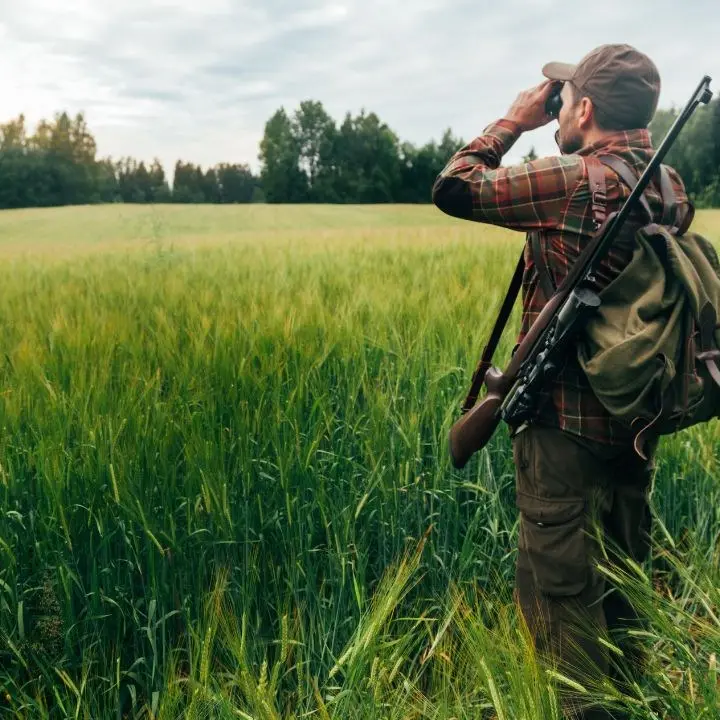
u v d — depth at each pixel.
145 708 2.28
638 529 2.07
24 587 2.39
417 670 2.38
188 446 2.56
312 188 97.81
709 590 1.83
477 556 2.77
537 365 1.82
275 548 2.66
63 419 2.64
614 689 1.73
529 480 1.94
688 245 1.75
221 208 49.09
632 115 1.81
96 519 2.36
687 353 1.67
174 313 4.17
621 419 1.70
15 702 2.20
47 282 7.12
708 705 1.60
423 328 3.66
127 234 33.38
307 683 2.15
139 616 2.44
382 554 2.74
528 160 1.98
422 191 98.12
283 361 3.26
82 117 108.50
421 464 2.89
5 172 91.75
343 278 5.47
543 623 1.94
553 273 1.86
